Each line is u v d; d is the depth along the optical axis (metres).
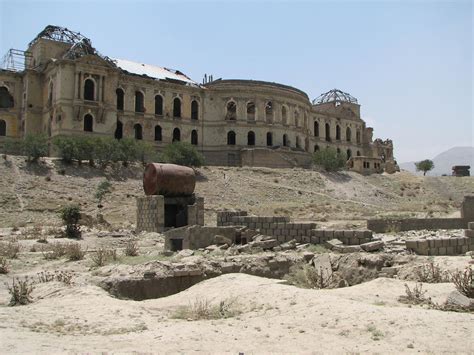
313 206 79.44
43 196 69.06
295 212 72.94
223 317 15.22
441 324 12.64
